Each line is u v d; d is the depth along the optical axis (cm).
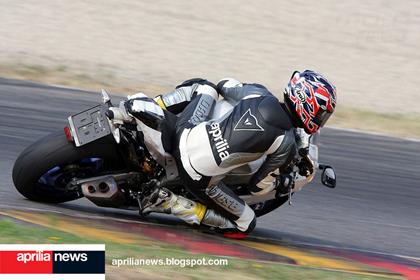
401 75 5522
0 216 1827
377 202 2912
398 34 6475
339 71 5394
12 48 4672
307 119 1995
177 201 2072
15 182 2062
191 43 5481
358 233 2514
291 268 1811
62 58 4619
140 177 2081
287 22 6369
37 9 5722
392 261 2214
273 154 1966
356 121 4156
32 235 1680
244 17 6316
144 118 1983
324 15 6669
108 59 4803
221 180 2089
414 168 3447
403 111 4625
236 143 1933
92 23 5594
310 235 2392
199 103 2119
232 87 2178
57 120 3306
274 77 5047
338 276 1808
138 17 5897
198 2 6519
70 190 2066
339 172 3203
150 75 4600
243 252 1970
